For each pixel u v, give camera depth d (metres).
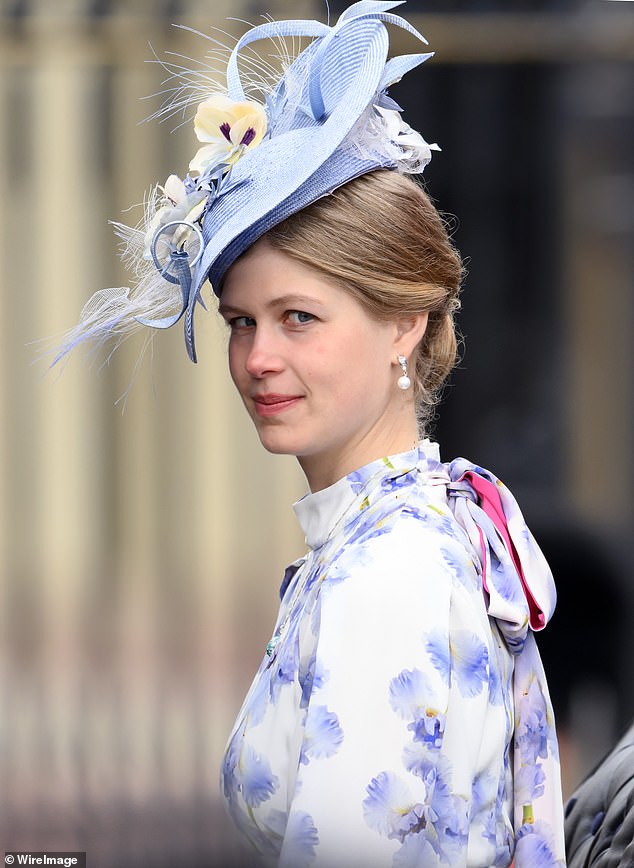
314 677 5.12
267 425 5.68
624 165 21.86
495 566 5.68
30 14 21.73
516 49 21.41
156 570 24.27
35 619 24.36
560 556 21.78
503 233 22.23
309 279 5.51
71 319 23.77
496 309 22.34
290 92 5.84
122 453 24.28
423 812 5.00
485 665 5.30
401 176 5.75
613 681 20.16
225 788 5.77
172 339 23.77
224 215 5.60
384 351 5.72
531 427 22.39
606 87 21.70
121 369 24.02
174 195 5.95
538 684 5.95
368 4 5.79
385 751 5.01
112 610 24.20
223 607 24.09
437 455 6.01
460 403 22.45
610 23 21.11
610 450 22.25
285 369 5.59
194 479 24.16
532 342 22.33
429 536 5.39
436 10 21.25
